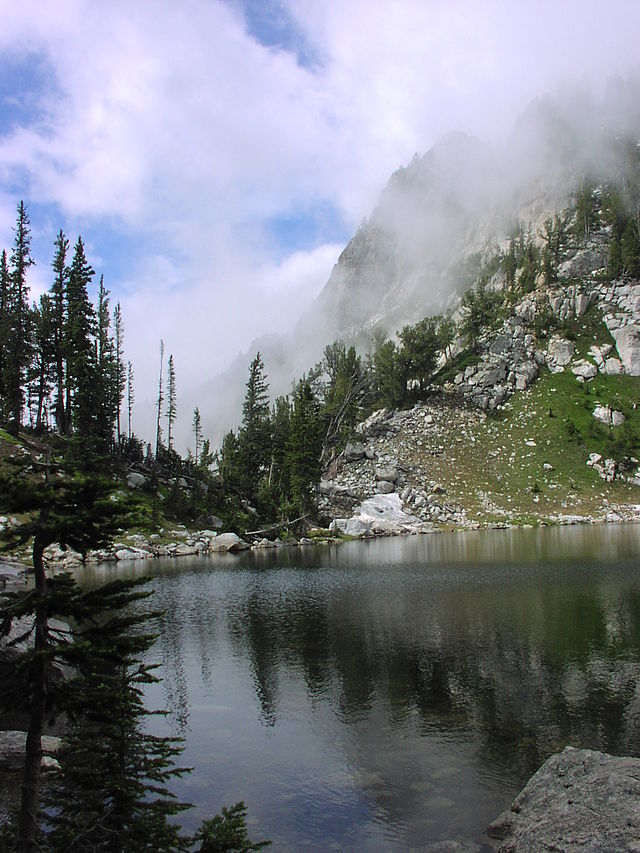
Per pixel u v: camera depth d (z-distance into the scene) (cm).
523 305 15275
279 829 1305
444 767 1570
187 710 2075
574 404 12762
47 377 8712
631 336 13888
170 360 12138
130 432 11181
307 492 9375
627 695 1998
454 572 4834
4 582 4481
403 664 2459
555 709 1911
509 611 3306
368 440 12356
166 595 4256
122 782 1088
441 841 1224
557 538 7219
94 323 8862
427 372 13788
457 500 10300
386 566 5416
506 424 12544
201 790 1501
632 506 9881
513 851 1132
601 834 1053
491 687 2141
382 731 1827
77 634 1092
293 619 3406
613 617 3066
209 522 8750
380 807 1386
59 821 1077
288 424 11269
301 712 2012
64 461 1104
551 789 1259
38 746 1002
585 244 16850
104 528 1074
